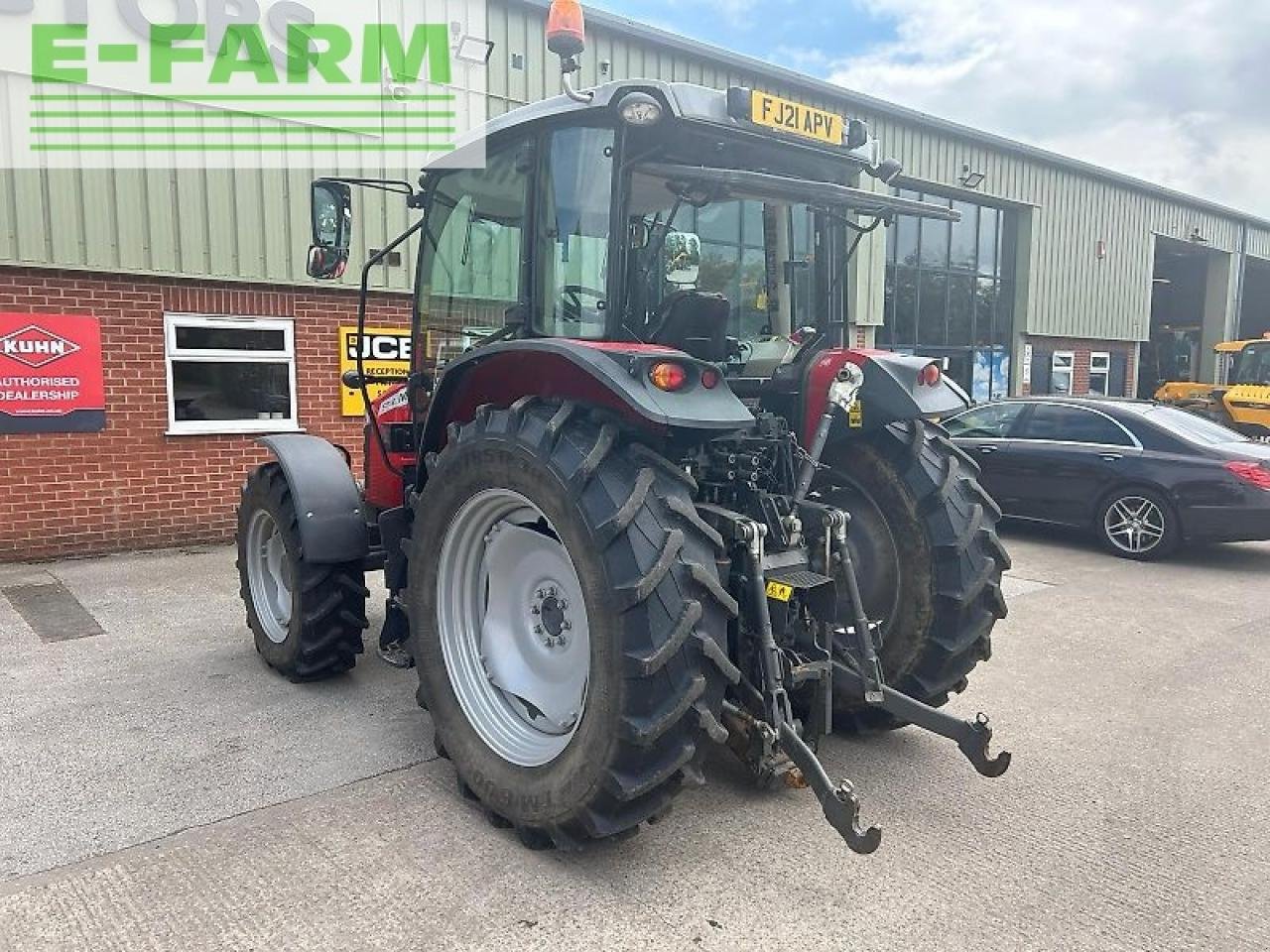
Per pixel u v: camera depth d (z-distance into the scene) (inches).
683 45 421.7
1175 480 301.0
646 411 101.6
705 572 104.0
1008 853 116.3
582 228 122.3
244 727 155.2
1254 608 246.1
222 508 319.3
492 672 128.0
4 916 100.7
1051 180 657.0
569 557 108.6
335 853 114.3
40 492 285.9
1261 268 975.0
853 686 127.7
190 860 112.5
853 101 502.0
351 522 166.1
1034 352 680.4
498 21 366.6
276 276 319.9
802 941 97.5
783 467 135.4
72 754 143.9
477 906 103.0
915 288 593.0
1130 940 98.3
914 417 135.6
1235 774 141.1
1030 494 336.8
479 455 119.3
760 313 140.0
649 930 99.0
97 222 285.0
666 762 103.4
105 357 292.4
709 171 115.8
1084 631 222.4
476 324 145.7
